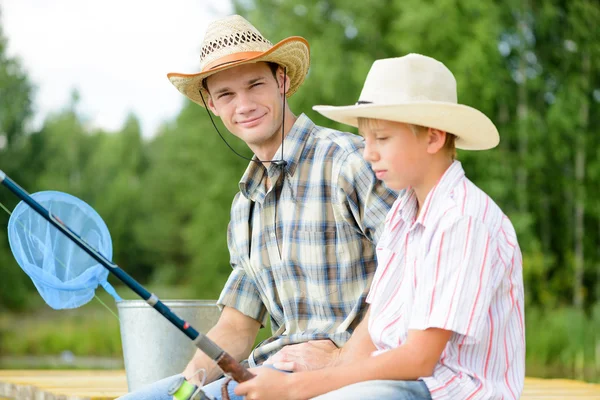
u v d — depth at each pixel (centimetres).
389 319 278
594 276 1964
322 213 336
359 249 335
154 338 395
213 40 359
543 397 439
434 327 250
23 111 3097
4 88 3019
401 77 274
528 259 1803
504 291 261
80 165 3934
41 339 2306
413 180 270
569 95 1906
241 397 316
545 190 1953
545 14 1914
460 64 1806
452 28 1831
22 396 513
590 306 1909
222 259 2212
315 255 337
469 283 249
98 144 4091
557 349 1576
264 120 349
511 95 1903
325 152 338
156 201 4038
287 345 334
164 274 3962
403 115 259
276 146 351
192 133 2186
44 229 346
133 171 4344
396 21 1886
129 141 4412
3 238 2912
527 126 1858
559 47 1964
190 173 2389
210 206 2191
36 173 3183
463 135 269
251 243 357
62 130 3819
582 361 1533
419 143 265
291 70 365
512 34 1956
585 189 1888
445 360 256
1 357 2145
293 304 342
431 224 260
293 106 1911
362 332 300
